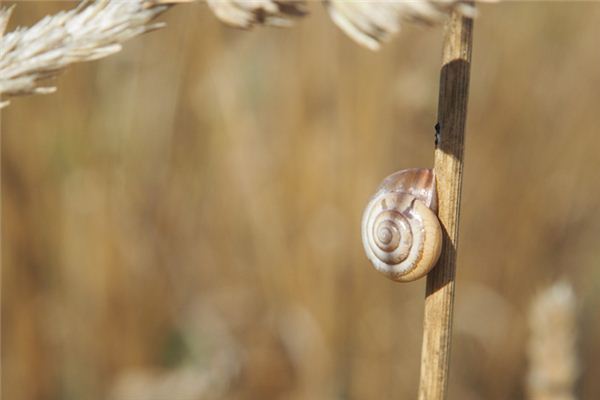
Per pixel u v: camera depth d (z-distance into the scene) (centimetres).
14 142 48
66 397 50
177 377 48
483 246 58
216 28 51
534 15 57
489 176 57
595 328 58
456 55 27
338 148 48
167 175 53
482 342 57
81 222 50
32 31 26
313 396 48
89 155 49
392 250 29
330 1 24
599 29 58
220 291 53
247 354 51
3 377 49
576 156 58
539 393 34
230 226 53
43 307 50
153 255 52
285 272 50
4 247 49
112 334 50
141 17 26
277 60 53
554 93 58
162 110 52
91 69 49
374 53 48
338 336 49
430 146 55
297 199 49
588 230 60
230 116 52
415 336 54
